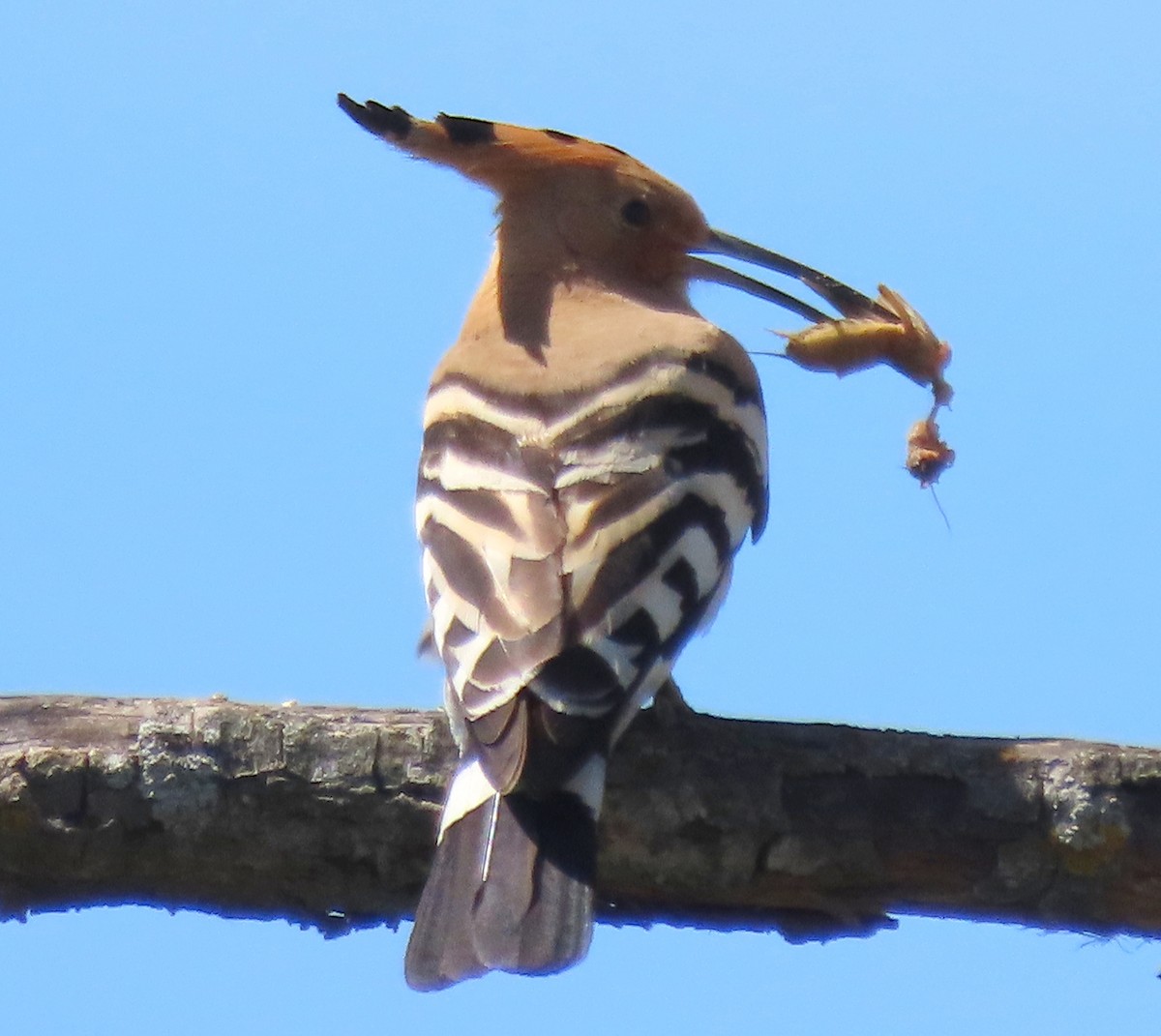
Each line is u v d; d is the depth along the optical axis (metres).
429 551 8.02
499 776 7.09
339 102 10.86
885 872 7.73
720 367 9.14
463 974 6.74
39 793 7.50
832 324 10.70
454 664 7.47
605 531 7.84
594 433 8.33
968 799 7.69
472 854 7.06
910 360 10.72
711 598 8.24
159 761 7.52
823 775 7.73
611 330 9.33
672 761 7.74
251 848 7.61
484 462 8.22
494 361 8.95
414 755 7.57
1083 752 7.71
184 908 7.84
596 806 7.14
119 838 7.55
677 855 7.74
